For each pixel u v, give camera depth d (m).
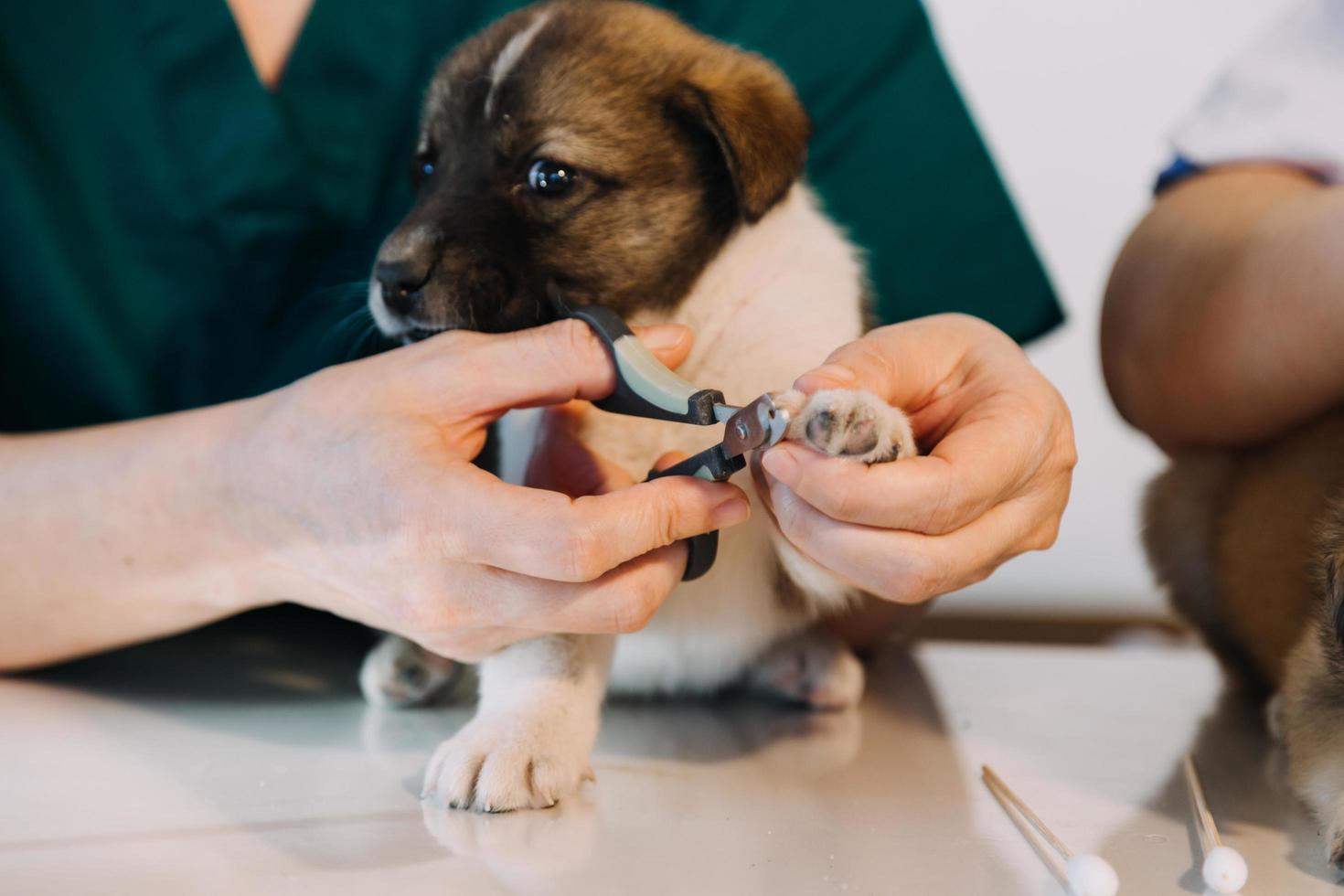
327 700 0.64
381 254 0.62
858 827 0.48
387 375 0.53
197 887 0.43
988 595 1.13
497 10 0.80
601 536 0.49
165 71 0.76
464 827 0.48
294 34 0.79
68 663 0.68
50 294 0.76
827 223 0.70
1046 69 1.13
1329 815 0.47
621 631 0.51
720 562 0.62
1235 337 0.60
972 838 0.47
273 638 0.76
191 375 0.79
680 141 0.66
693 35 0.70
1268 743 0.57
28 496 0.62
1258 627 0.63
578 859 0.45
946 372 0.53
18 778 0.52
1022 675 0.70
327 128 0.78
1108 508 1.13
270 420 0.56
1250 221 0.63
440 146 0.68
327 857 0.45
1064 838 0.47
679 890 0.43
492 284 0.62
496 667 0.56
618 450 0.63
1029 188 1.15
